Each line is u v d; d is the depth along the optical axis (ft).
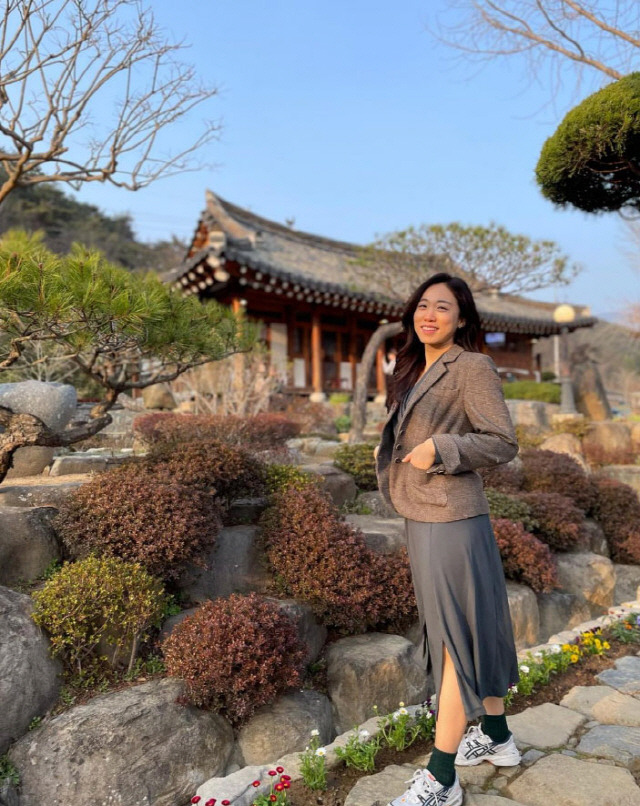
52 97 13.24
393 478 6.73
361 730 8.61
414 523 6.46
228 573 11.14
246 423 18.78
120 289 9.51
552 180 10.42
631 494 19.51
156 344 11.28
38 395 14.70
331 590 10.34
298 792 7.16
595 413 53.36
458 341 6.79
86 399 32.76
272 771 7.30
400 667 9.85
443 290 6.57
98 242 111.04
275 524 11.48
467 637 6.16
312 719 8.73
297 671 8.74
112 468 11.68
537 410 42.75
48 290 8.72
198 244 53.16
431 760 6.35
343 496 16.35
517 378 72.90
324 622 10.77
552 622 13.85
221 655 8.23
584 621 14.48
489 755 7.36
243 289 46.60
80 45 12.89
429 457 5.77
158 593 9.22
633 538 18.17
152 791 7.30
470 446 5.79
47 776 7.23
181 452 11.80
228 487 12.07
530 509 15.76
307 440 25.49
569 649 11.43
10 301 8.60
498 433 5.90
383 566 11.14
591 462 32.27
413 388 6.71
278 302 50.67
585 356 91.91
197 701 8.29
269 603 9.36
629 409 89.97
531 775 7.23
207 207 59.72
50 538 10.07
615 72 13.78
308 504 11.61
